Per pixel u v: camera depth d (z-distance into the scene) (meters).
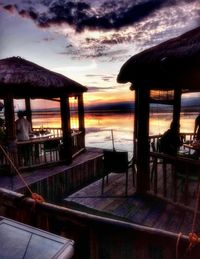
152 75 5.12
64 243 1.65
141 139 5.71
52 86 8.19
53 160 9.39
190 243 1.77
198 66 4.36
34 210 2.41
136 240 2.04
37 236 1.74
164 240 1.90
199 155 5.89
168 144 6.34
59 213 2.29
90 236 2.22
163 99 7.68
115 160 5.95
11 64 8.59
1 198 2.61
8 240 1.68
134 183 6.67
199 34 4.67
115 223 2.06
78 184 9.05
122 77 5.55
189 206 4.89
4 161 8.18
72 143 9.80
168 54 4.53
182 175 5.19
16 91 7.84
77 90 9.57
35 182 7.11
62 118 8.99
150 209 5.16
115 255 2.15
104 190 6.38
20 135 8.40
